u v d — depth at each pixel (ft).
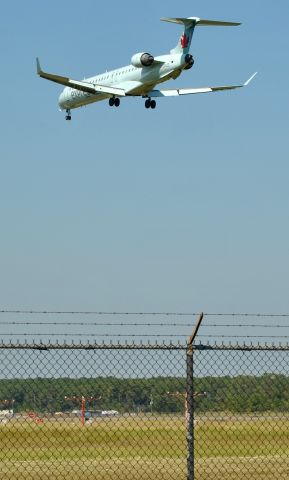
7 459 250.57
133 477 201.98
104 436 279.90
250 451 262.88
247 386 189.98
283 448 267.39
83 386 172.04
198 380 183.32
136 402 189.37
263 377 188.14
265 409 209.05
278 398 189.16
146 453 265.95
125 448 274.36
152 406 199.31
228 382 188.34
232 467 222.48
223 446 276.00
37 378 165.78
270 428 283.18
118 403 187.62
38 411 179.32
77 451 270.87
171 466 226.38
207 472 212.64
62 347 144.77
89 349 146.20
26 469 221.25
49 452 269.85
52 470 218.59
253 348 151.53
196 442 288.10
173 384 176.04
